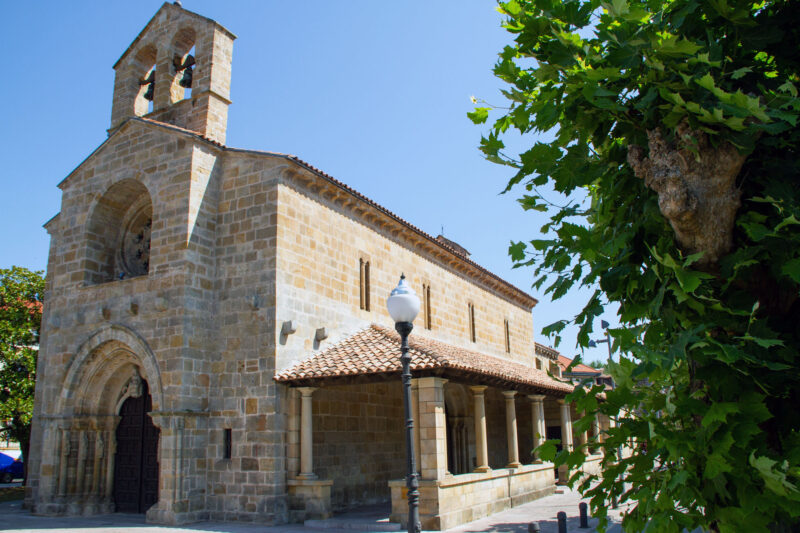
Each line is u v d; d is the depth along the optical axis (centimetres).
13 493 3219
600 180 550
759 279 455
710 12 454
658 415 512
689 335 392
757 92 458
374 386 2323
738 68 464
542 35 508
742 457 385
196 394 1864
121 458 2119
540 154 522
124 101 2450
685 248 462
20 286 3391
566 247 514
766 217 436
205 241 1997
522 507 2131
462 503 1759
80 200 2281
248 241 1978
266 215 1966
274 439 1773
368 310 2370
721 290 443
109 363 2091
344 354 1947
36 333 3400
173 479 1748
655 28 462
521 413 3425
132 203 2316
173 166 2036
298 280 1997
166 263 1948
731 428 377
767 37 446
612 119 504
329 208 2212
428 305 2806
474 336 3241
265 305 1894
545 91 519
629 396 438
